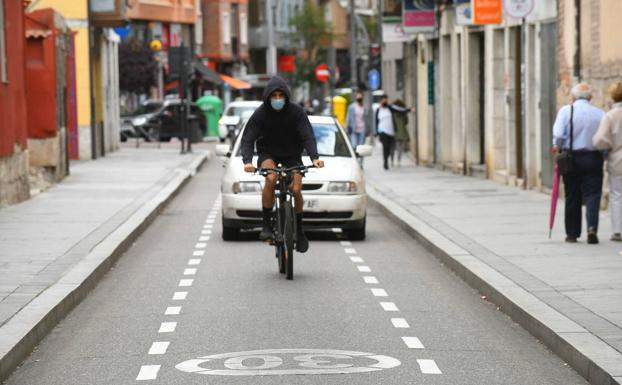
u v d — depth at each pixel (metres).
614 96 31.28
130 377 17.98
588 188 31.42
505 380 17.61
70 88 81.31
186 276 29.14
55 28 59.41
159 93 136.50
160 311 24.00
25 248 32.03
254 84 179.75
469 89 63.03
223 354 19.55
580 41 43.47
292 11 192.88
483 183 56.50
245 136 28.70
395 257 32.81
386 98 70.62
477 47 62.78
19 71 48.72
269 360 19.00
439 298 25.50
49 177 58.41
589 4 42.28
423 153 76.19
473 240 33.28
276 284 27.58
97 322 22.89
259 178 36.31
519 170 54.41
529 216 39.72
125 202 47.75
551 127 47.84
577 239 32.59
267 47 183.50
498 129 57.81
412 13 70.25
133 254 33.91
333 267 30.69
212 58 165.12
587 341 18.66
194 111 121.81
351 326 22.08
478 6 53.50
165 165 75.94
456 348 20.00
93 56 85.19
